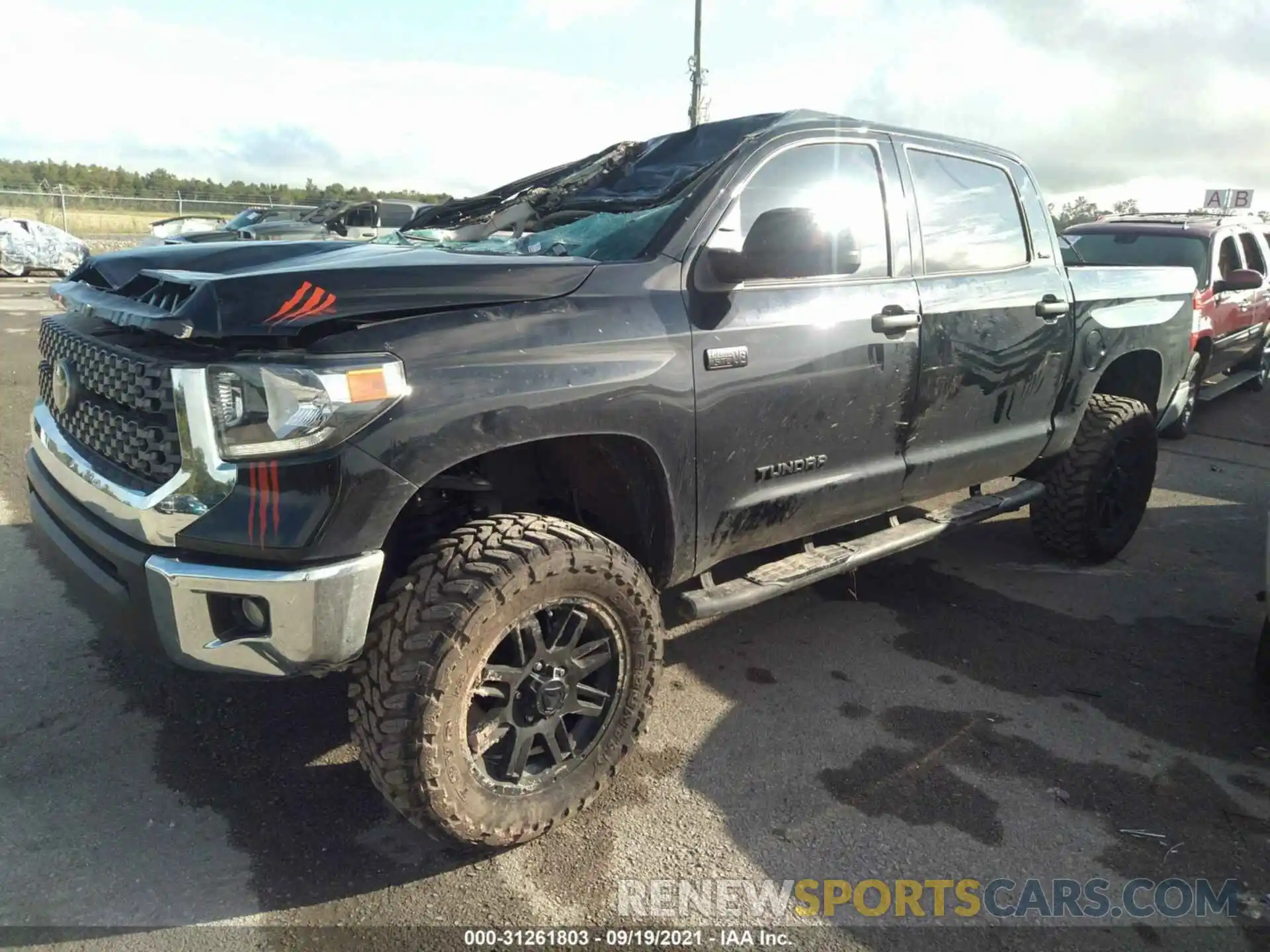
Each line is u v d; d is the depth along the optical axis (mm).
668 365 2518
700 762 2848
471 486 2447
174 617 2031
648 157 3432
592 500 2750
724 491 2777
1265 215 12039
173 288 2246
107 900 2168
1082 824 2596
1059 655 3670
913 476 3447
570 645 2406
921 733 3059
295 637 2000
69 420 2570
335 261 2484
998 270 3736
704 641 3730
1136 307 4500
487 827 2293
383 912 2178
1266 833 2578
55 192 26375
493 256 2498
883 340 3129
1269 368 10562
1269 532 3273
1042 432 4051
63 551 2375
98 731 2861
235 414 1989
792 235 2484
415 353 2080
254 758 2758
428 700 2113
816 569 3152
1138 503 4750
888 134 3352
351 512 1990
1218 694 3379
